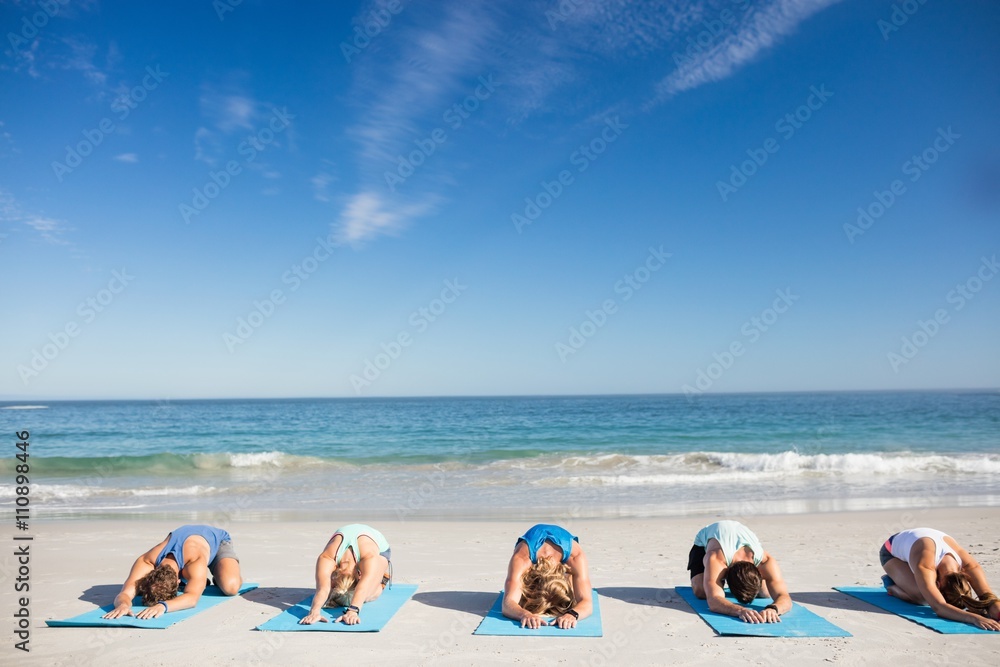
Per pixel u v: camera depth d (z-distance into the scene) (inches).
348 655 171.8
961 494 559.2
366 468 815.1
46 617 209.0
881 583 252.8
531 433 1325.0
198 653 173.0
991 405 2682.1
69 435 1336.1
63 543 350.9
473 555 316.5
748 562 210.5
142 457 810.2
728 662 165.6
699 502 524.7
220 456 819.4
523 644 180.7
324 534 375.2
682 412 2183.8
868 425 1450.5
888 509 469.7
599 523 415.2
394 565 293.0
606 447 1075.9
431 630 193.8
